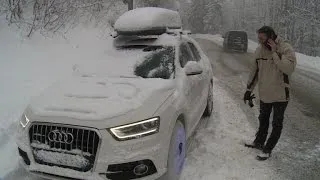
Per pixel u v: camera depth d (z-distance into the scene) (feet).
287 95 14.98
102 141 10.69
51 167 11.17
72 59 28.35
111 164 10.63
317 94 32.40
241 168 14.61
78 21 37.35
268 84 15.08
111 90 12.76
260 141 16.63
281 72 14.83
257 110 24.44
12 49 25.52
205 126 19.94
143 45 16.55
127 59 15.96
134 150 10.87
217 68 48.19
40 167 11.34
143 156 10.94
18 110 18.43
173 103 12.87
